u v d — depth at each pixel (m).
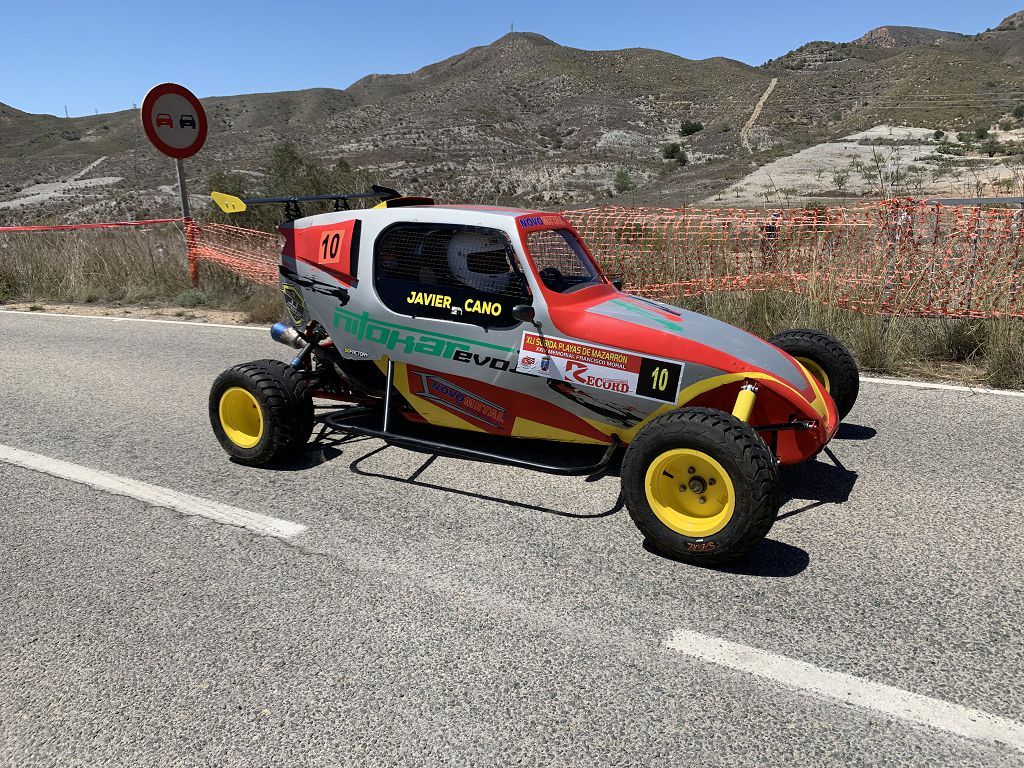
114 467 5.23
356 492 4.71
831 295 7.96
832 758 2.48
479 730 2.64
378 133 143.12
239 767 2.51
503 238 4.49
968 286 7.45
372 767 2.49
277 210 15.32
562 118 156.62
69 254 14.27
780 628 3.20
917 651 3.03
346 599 3.49
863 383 6.86
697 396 4.16
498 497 4.61
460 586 3.59
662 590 3.53
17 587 3.66
